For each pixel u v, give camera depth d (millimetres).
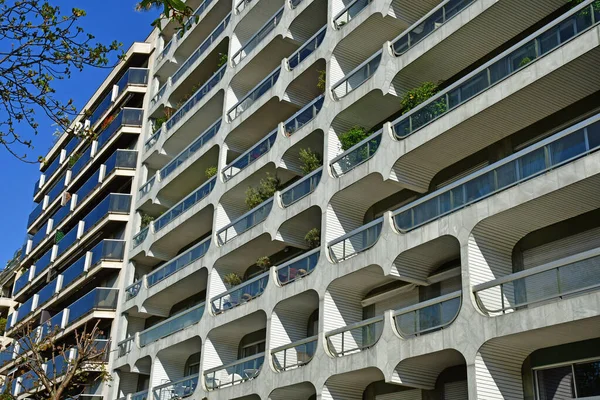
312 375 22750
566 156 17141
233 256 30547
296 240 27531
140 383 37250
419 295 22234
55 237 49344
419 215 20859
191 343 31516
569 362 17203
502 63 19797
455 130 20734
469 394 17297
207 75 40219
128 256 40062
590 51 17391
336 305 23656
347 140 25469
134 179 42156
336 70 27281
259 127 32969
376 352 20453
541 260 18812
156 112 43469
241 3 36844
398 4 25219
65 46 10859
